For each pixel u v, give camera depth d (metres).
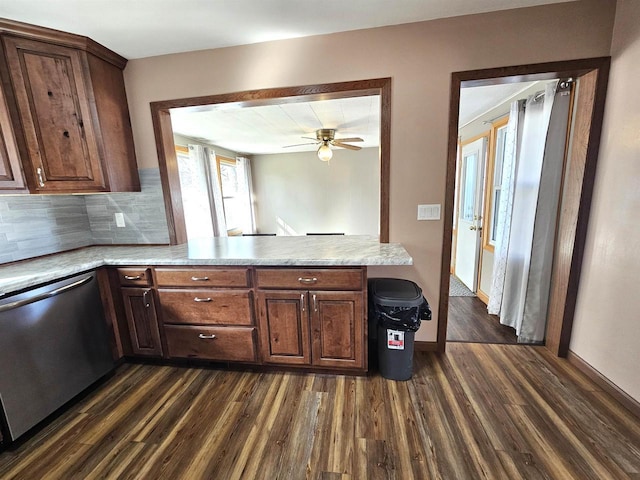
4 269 1.76
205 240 2.66
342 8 1.65
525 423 1.53
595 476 1.25
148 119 2.24
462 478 1.25
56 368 1.65
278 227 6.61
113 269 2.03
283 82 2.01
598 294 1.79
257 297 1.89
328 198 6.32
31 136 1.76
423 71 1.87
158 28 1.77
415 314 1.80
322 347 1.90
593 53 1.69
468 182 3.92
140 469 1.35
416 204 2.04
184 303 1.99
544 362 2.05
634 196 1.54
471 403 1.68
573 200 1.92
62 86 1.84
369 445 1.43
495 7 1.70
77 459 1.41
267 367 2.07
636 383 1.56
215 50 2.05
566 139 2.05
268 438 1.49
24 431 1.50
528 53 1.75
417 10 1.70
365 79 1.93
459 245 4.21
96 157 2.01
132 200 2.40
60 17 1.62
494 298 2.86
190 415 1.66
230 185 5.58
